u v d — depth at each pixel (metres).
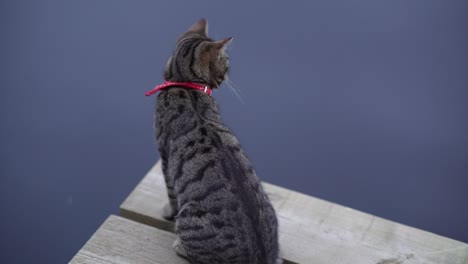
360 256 1.82
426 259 1.82
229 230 1.71
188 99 1.85
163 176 1.89
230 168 1.73
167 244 1.80
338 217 1.88
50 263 2.41
